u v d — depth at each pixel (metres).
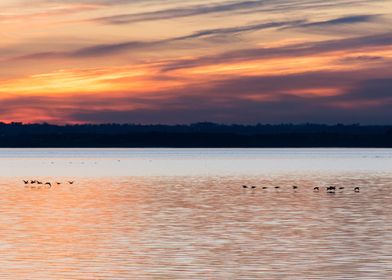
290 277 36.50
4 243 47.19
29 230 53.62
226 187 103.56
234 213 65.62
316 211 67.56
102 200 80.94
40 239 48.97
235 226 55.72
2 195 89.31
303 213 65.69
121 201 79.44
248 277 36.53
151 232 52.34
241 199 81.50
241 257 41.88
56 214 65.31
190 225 56.44
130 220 60.09
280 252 43.59
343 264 39.69
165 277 36.56
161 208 70.75
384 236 50.03
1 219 61.00
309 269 38.34
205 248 45.06
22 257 42.03
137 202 78.00
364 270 38.00
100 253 43.34
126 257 41.97
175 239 48.88
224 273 37.47
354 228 54.38
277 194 89.31
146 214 64.94
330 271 37.78
